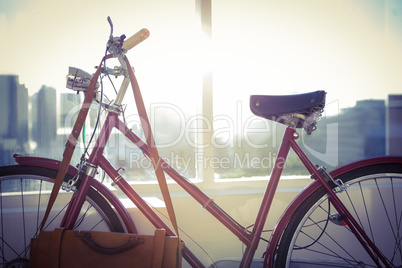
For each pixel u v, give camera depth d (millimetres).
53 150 1593
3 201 1455
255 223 1216
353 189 1639
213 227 1563
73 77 1137
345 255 1606
